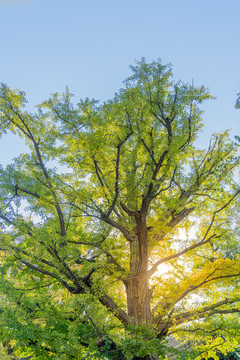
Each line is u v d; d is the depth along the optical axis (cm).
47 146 1055
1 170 945
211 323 1021
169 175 1105
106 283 952
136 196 997
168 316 1024
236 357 1527
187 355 888
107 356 953
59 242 916
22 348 1091
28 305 1073
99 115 994
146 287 1026
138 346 816
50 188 952
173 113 1002
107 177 1056
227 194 1095
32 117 1072
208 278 1055
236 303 1098
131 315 1005
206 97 971
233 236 1173
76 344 960
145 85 1013
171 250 1169
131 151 1089
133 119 968
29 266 935
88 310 909
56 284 956
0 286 1016
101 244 1013
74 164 1127
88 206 996
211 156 1176
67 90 1041
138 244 1112
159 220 1091
